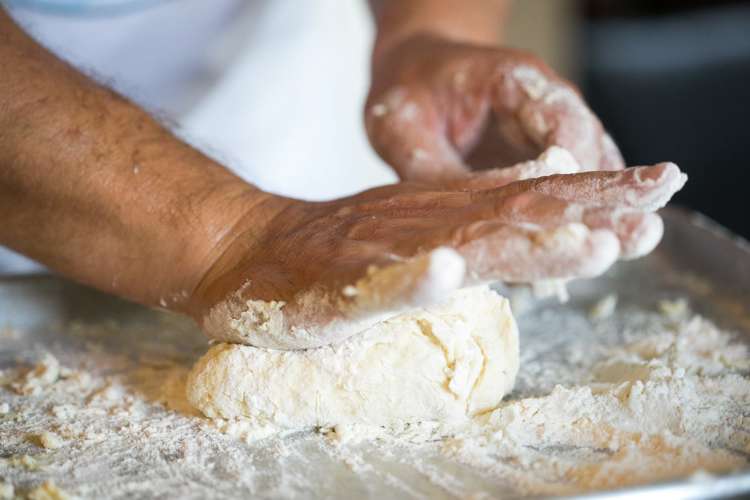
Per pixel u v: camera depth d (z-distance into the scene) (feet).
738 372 2.77
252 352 2.53
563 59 10.41
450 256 1.84
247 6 5.13
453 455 2.34
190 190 2.80
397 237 2.29
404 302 1.92
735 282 3.50
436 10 4.24
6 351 3.27
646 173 2.29
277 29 5.22
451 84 3.44
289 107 5.27
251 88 5.16
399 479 2.23
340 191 5.83
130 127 2.89
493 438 2.40
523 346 3.15
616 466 2.17
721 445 2.30
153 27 4.96
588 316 3.43
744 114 8.31
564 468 2.23
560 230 1.88
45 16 4.71
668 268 3.85
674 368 2.72
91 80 3.01
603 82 9.22
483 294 2.63
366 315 2.17
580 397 2.52
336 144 5.70
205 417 2.62
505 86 3.29
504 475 2.22
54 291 3.56
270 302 2.41
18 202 2.81
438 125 3.49
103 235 2.81
